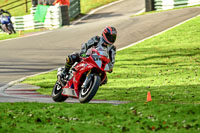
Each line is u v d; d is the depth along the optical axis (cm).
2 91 4659
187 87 4459
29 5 17675
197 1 13650
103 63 2916
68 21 13362
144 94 4016
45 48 9225
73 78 3111
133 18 12825
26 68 6844
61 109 2722
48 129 2186
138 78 5644
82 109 2667
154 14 13088
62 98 3453
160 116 2400
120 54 8119
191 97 3566
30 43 10175
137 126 2212
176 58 7356
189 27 10431
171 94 3875
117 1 17862
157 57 7562
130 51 8400
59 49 9000
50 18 13500
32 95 4272
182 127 2155
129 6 16300
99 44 2925
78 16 15262
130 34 10412
